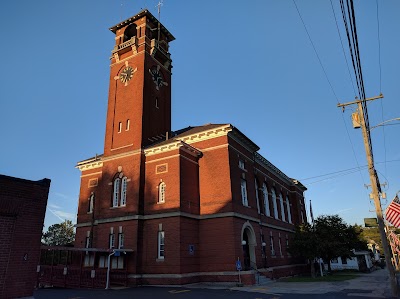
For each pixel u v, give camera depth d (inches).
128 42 1510.8
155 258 1104.8
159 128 1450.5
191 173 1224.8
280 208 1772.9
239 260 1082.7
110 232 1221.7
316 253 1444.4
